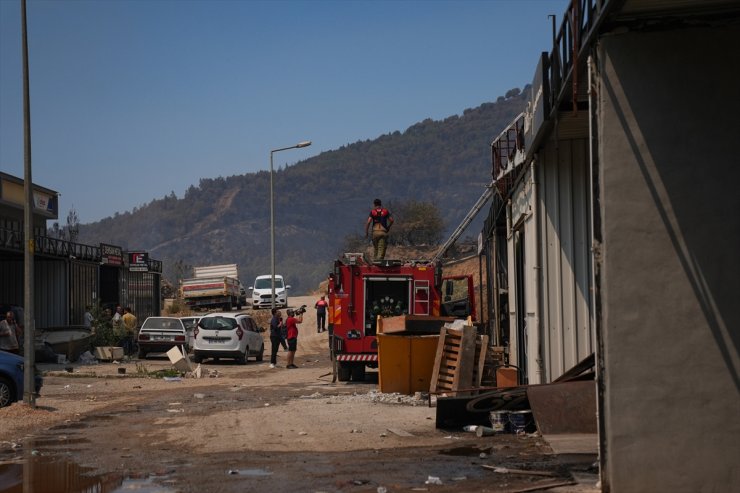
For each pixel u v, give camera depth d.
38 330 33.44
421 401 16.48
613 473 7.68
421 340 17.89
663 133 7.80
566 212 13.95
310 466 9.61
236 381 23.95
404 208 90.94
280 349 43.22
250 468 9.55
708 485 7.59
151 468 9.67
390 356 17.95
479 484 8.38
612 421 7.71
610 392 7.74
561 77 10.84
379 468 9.38
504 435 11.62
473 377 16.28
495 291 22.72
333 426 13.05
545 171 14.08
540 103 12.49
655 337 7.71
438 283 22.77
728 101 7.77
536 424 10.88
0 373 15.42
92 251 44.12
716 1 7.39
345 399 17.31
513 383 15.75
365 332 22.56
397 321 18.56
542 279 13.97
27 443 11.88
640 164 7.80
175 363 26.25
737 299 7.65
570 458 9.34
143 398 18.59
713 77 7.79
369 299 22.72
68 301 40.66
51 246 38.66
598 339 7.85
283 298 63.62
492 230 23.03
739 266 7.67
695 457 7.61
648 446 7.66
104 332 36.78
